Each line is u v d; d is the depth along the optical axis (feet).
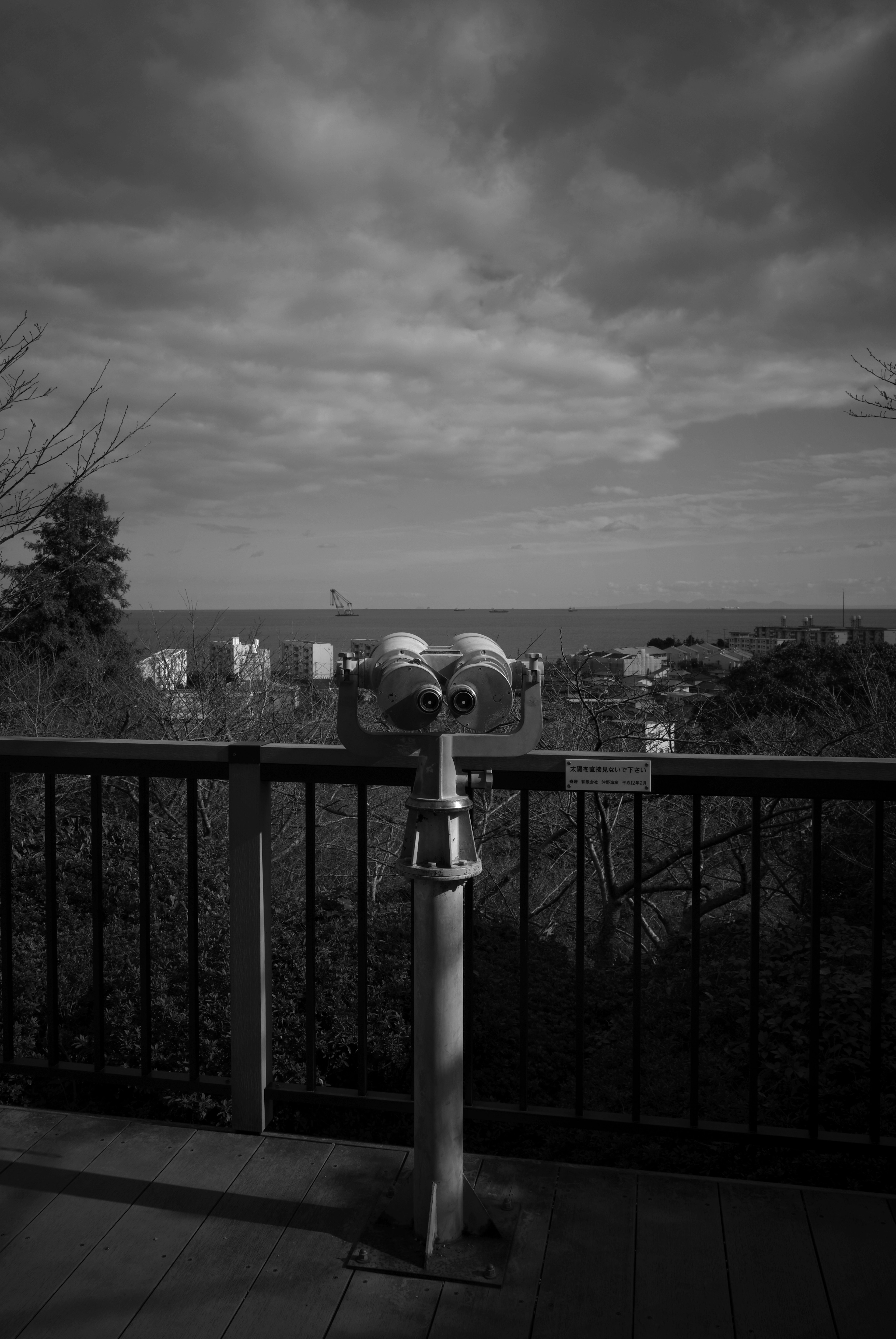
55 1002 8.45
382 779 7.55
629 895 29.27
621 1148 17.44
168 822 27.32
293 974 23.02
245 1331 5.62
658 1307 5.81
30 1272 6.14
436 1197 6.29
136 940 23.47
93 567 55.77
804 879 27.63
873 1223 6.62
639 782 7.04
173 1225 6.63
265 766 7.68
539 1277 6.09
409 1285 6.02
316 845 30.17
